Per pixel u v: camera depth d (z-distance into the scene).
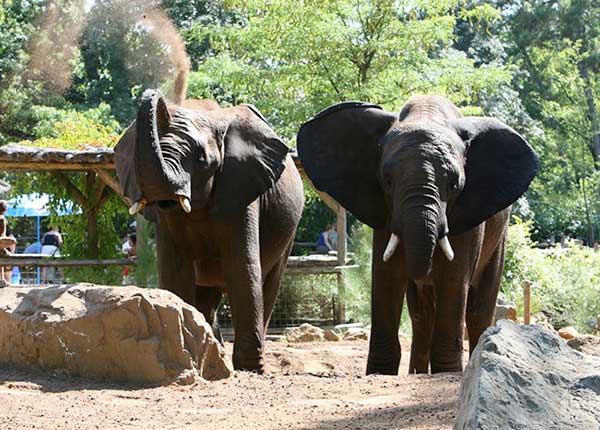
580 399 4.90
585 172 56.25
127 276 19.38
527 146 12.29
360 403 7.91
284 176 14.15
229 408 7.83
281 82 27.44
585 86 58.38
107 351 9.05
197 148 11.67
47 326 9.26
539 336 5.31
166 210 11.54
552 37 60.03
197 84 28.30
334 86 27.36
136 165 11.05
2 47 38.66
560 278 21.64
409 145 11.52
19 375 9.19
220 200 12.16
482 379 4.87
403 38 27.41
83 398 8.26
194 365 9.04
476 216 11.88
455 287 11.69
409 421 6.85
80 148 20.09
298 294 20.31
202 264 12.92
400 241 11.38
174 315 9.00
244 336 12.09
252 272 12.23
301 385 8.86
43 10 38.78
